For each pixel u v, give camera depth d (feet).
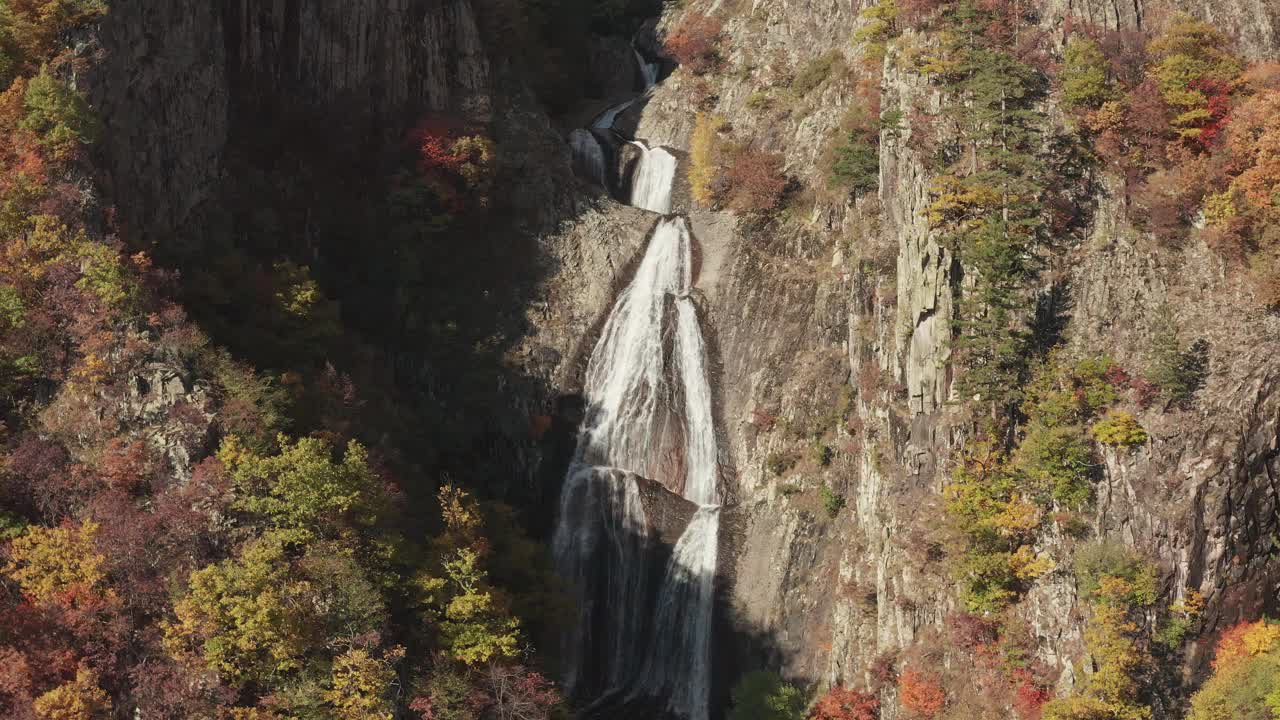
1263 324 308.60
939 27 352.28
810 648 337.93
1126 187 329.52
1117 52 339.77
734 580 352.49
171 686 264.93
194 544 277.85
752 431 363.97
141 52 328.49
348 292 369.30
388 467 320.91
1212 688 287.48
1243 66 341.62
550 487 371.35
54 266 291.17
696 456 371.76
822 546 343.46
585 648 363.76
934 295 322.14
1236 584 295.69
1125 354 312.50
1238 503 295.89
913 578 314.14
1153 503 297.33
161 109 334.03
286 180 366.63
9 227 293.23
